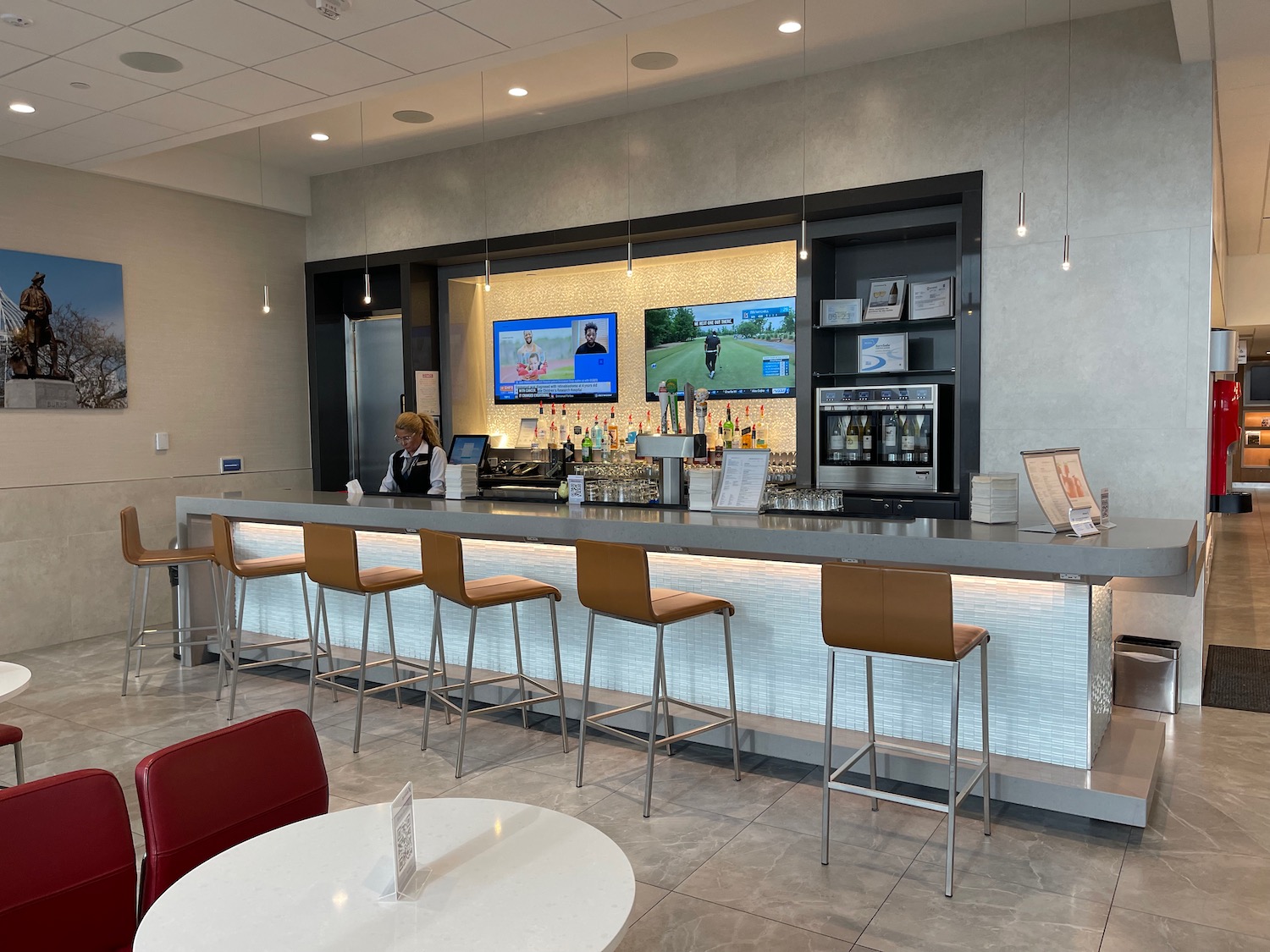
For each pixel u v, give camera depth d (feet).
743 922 9.29
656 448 16.40
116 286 22.80
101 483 22.70
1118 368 16.98
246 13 12.94
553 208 22.93
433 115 21.74
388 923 5.06
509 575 15.46
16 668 10.30
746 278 23.38
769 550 12.49
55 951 6.12
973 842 10.97
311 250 27.45
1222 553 34.60
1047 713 11.93
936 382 20.17
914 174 18.58
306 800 7.38
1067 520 11.68
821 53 18.38
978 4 16.28
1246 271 38.78
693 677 14.57
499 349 27.43
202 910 5.23
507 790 12.66
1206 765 13.30
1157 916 9.28
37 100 16.53
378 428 28.22
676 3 12.92
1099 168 16.94
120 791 6.54
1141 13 16.42
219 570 18.97
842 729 13.39
